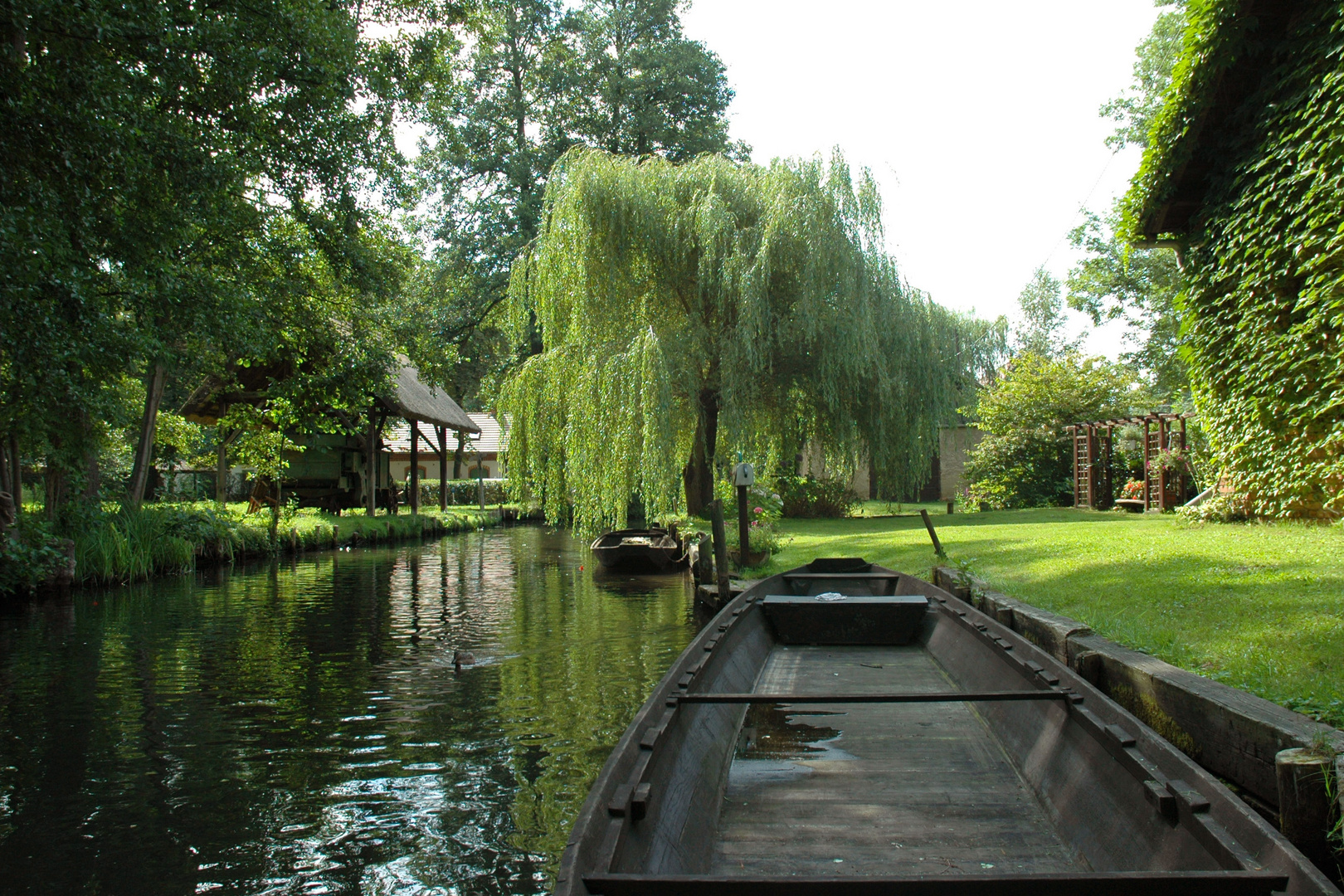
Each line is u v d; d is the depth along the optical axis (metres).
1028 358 24.56
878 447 17.33
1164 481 17.30
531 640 9.41
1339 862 2.96
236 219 14.22
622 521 14.88
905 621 7.66
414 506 28.72
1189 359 11.37
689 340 16.11
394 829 4.43
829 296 15.90
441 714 6.48
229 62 11.91
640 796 2.86
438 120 17.14
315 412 20.17
